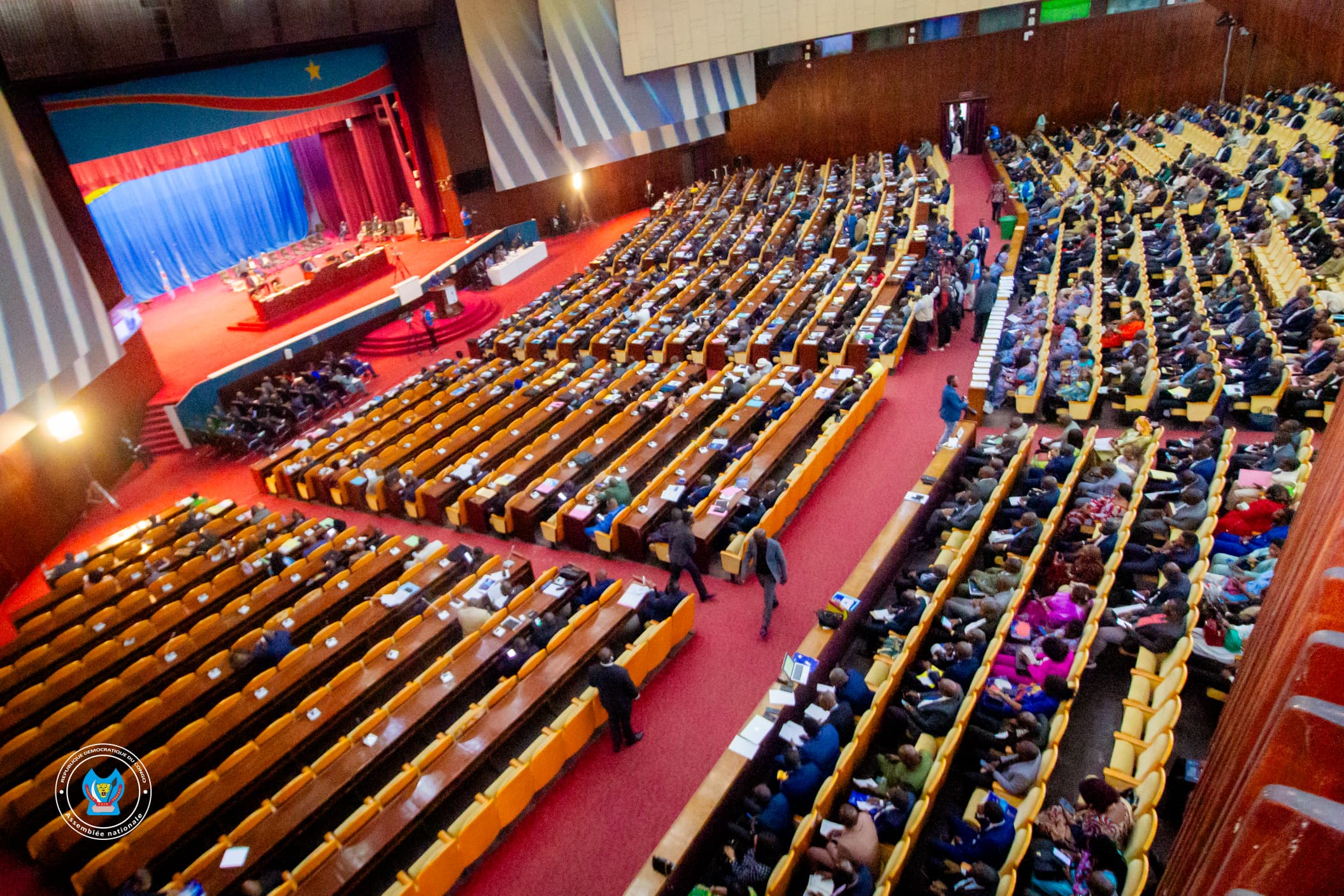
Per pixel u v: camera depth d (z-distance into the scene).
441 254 26.97
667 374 16.98
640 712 9.29
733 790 7.65
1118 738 7.12
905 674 8.38
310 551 13.08
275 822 7.87
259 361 20.47
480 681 9.66
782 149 34.16
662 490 12.65
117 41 16.55
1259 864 1.21
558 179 30.81
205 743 9.23
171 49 17.56
